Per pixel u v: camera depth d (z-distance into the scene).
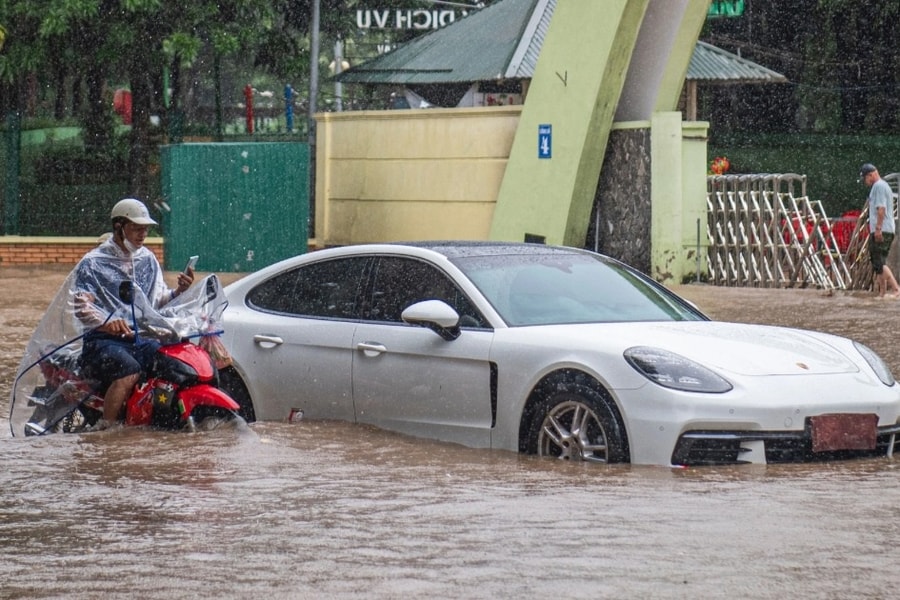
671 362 12.41
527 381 13.01
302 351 15.01
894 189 54.41
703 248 37.75
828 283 35.34
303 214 42.69
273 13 49.53
